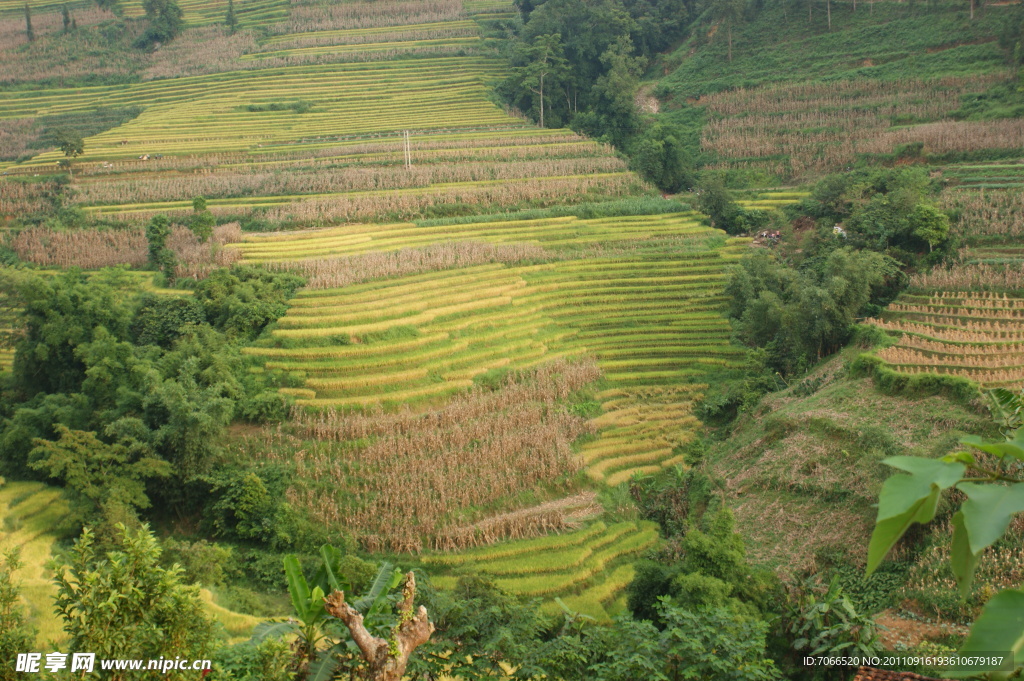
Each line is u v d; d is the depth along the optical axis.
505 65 107.56
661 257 65.56
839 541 33.78
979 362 42.62
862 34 91.38
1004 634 4.36
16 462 42.38
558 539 38.78
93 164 83.56
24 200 77.00
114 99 107.12
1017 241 55.47
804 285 53.41
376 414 45.06
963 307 49.53
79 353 46.72
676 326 57.34
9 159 92.62
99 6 131.88
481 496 41.22
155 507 41.28
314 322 51.59
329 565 15.54
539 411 47.06
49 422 43.56
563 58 94.94
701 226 71.19
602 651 21.66
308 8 128.12
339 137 90.50
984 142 69.38
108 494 38.22
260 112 98.75
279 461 42.34
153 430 41.66
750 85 92.06
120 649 13.20
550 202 75.88
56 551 35.41
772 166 80.88
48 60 117.06
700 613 22.67
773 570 33.06
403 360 48.88
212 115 98.00
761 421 45.59
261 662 14.72
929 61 84.25
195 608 14.34
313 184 76.62
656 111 95.88
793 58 93.12
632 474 44.16
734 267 58.50
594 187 77.81
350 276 57.88
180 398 41.00
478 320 54.69
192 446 40.38
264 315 52.00
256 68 110.50
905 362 43.12
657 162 79.62
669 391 51.84
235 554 38.28
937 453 34.53
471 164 80.81
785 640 25.72
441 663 20.16
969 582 4.74
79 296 50.03
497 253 64.06
